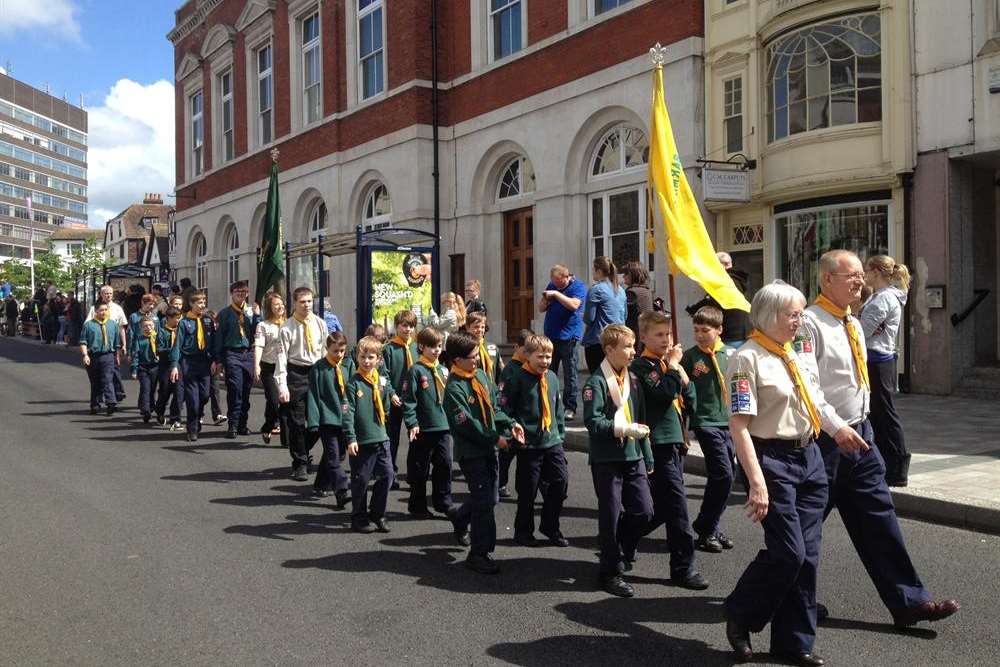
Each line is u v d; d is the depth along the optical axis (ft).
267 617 15.28
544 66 56.59
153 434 36.73
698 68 46.93
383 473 21.40
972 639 13.98
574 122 54.19
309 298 28.09
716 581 17.24
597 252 54.29
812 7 40.96
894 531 14.37
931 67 38.83
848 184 40.45
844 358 14.29
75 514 22.65
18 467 29.04
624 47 50.85
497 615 15.35
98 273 95.61
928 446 27.68
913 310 39.86
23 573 17.71
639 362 17.66
